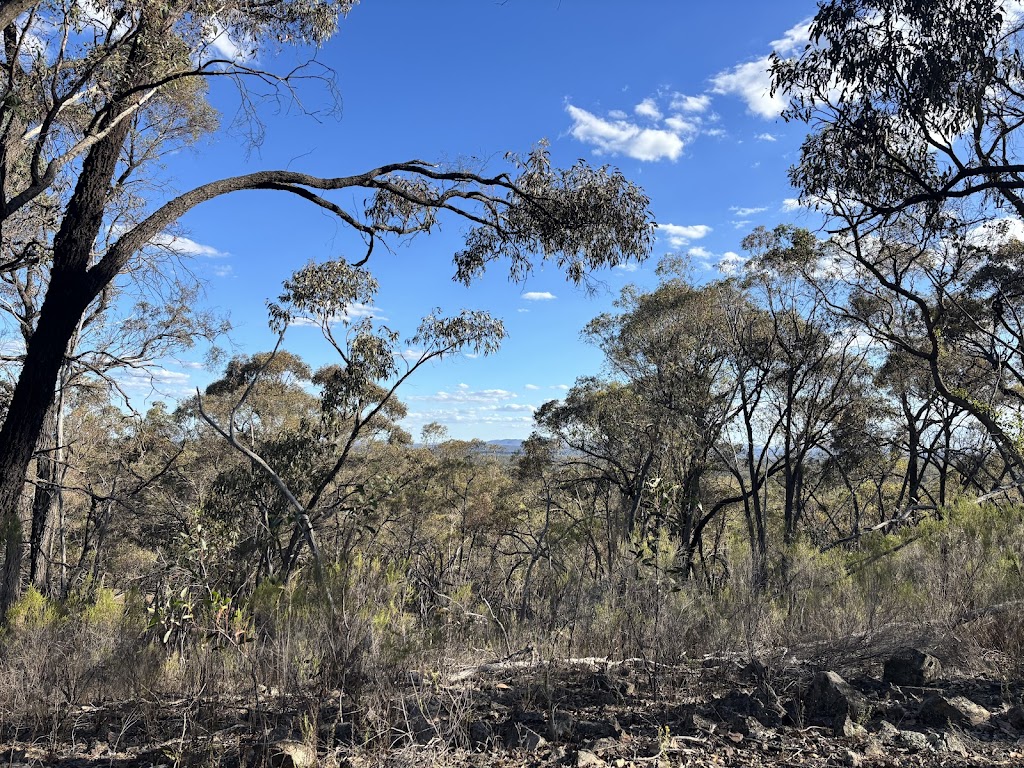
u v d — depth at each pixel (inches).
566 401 1008.9
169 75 403.2
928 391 950.4
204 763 130.9
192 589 238.4
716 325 941.2
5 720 174.1
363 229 482.3
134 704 177.0
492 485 1119.6
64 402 735.1
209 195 397.4
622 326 975.0
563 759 127.3
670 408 831.7
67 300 360.5
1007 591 234.8
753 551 285.3
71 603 270.1
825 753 127.3
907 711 150.9
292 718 150.6
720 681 179.5
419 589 218.2
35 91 395.9
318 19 449.1
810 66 372.8
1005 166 382.9
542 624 216.7
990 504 307.7
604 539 239.5
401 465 1013.2
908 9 329.1
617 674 183.2
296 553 376.8
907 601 239.6
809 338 896.3
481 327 666.8
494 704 161.9
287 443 640.4
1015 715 142.2
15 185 500.1
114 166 393.1
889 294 850.1
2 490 337.1
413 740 135.4
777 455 980.6
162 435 881.5
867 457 1069.1
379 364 659.4
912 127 361.1
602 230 495.2
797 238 814.5
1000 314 777.6
